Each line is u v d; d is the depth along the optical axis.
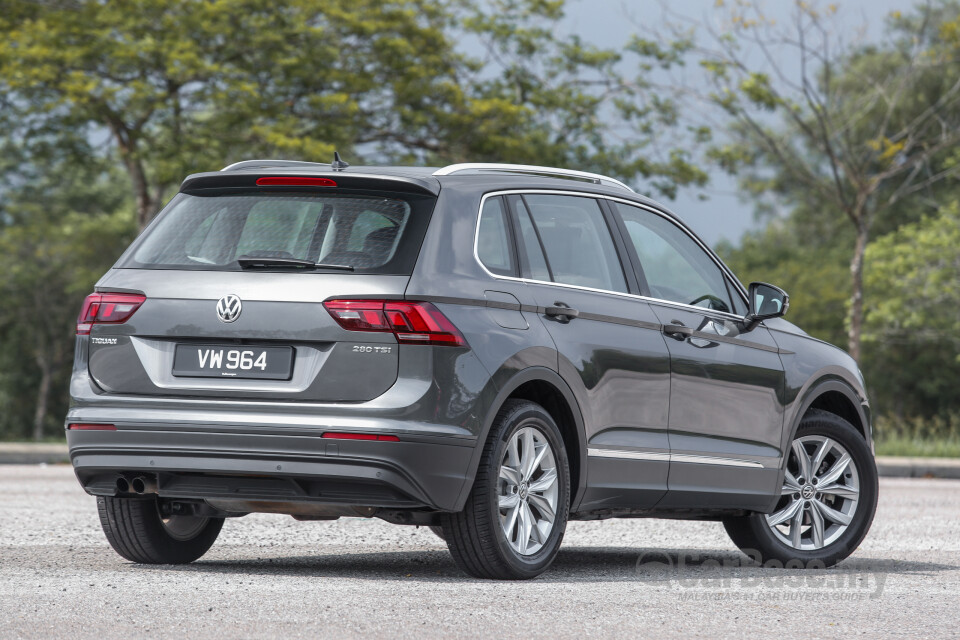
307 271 15.25
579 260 17.16
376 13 68.12
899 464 48.47
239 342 15.23
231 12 62.53
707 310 18.78
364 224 15.54
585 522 26.86
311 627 12.16
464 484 15.09
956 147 86.75
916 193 109.00
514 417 15.63
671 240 18.94
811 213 124.94
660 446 17.55
